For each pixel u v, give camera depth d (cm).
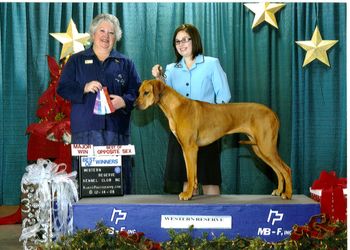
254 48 348
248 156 351
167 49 348
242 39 349
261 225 224
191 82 287
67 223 234
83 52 288
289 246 207
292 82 349
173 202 230
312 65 349
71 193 238
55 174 242
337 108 349
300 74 348
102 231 213
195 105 248
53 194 237
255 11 341
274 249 216
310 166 351
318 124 351
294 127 349
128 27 346
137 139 353
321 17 347
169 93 249
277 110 351
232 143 349
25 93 348
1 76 346
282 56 349
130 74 290
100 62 285
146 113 351
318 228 211
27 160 337
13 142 351
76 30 341
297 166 351
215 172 296
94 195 247
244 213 224
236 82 351
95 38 285
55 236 235
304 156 351
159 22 348
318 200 241
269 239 225
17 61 346
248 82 350
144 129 352
